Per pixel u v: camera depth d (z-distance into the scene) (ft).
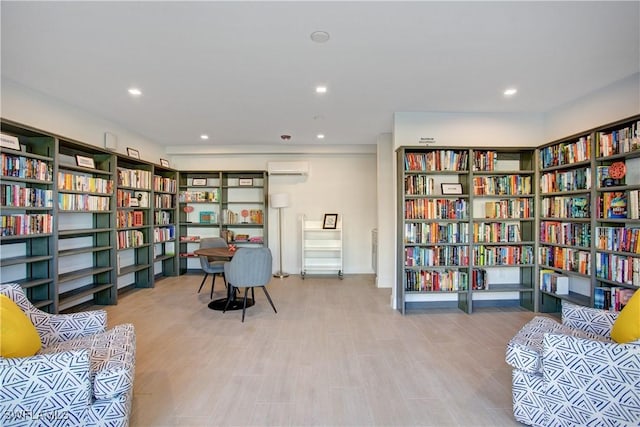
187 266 20.24
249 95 10.80
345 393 6.93
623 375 4.92
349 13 6.31
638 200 8.64
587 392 5.18
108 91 10.45
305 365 8.18
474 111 12.75
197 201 19.29
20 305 6.32
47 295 10.46
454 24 6.70
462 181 12.81
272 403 6.57
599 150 9.77
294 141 18.11
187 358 8.55
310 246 19.20
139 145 16.42
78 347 5.92
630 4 6.00
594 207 9.84
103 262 13.42
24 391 4.61
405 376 7.63
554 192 11.50
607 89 10.09
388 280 16.57
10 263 9.11
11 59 8.22
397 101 11.50
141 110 12.45
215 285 16.67
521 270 13.34
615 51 7.87
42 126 10.73
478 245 12.50
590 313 6.97
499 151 12.66
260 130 15.56
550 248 11.92
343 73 9.10
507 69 8.87
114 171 13.42
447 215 12.35
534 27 6.80
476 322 11.36
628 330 5.61
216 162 20.08
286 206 18.76
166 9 6.15
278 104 11.72
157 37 7.18
